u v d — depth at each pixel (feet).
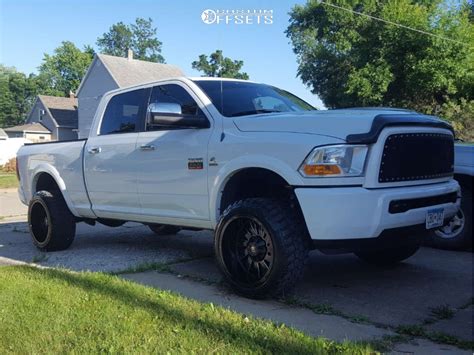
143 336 11.44
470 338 11.77
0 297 14.37
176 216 17.35
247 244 14.48
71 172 21.50
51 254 21.75
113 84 146.92
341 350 10.70
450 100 93.20
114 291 14.83
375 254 18.60
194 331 11.71
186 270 18.10
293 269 13.73
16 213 39.14
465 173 20.92
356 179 13.02
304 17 117.50
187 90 17.39
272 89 19.12
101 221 22.22
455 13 93.66
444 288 15.97
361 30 103.91
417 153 14.16
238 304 14.02
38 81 270.87
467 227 21.26
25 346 11.03
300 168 13.38
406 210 13.53
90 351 10.75
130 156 18.62
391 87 98.53
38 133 188.75
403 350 11.05
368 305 14.17
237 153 14.87
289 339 11.25
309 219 13.19
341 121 13.57
